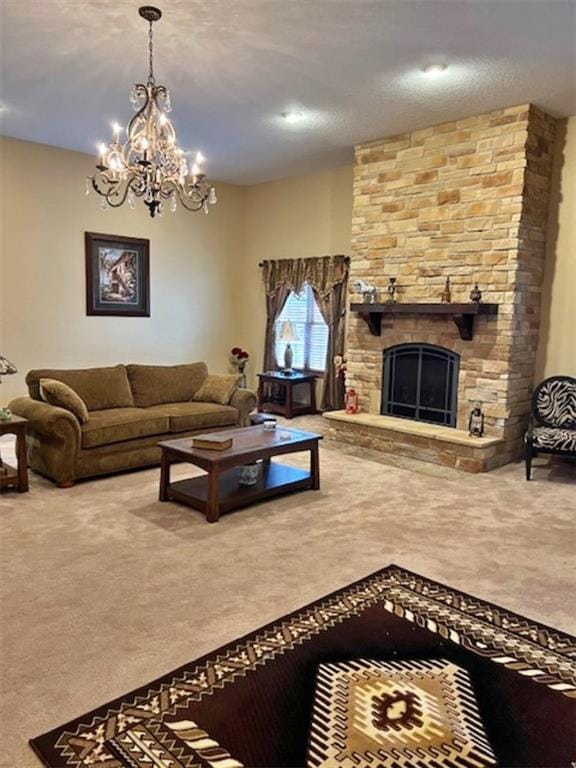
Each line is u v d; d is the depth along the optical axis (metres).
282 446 4.11
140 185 3.79
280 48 3.78
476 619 2.62
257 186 8.02
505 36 3.56
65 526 3.61
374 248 5.99
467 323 5.20
